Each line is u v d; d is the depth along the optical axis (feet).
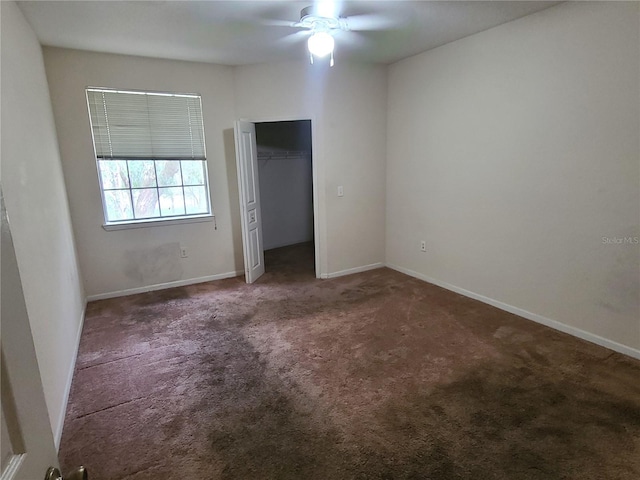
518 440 6.11
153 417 6.85
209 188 14.03
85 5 8.05
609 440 6.07
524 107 9.85
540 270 10.09
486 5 8.73
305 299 12.52
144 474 5.61
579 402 7.00
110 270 12.88
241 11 8.64
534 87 9.55
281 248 20.13
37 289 6.35
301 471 5.60
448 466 5.64
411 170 14.01
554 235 9.61
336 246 14.80
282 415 6.84
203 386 7.77
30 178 7.00
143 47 11.13
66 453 6.02
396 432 6.36
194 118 13.35
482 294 11.92
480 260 11.80
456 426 6.46
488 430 6.35
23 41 8.18
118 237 12.82
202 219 14.07
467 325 10.29
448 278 13.12
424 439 6.18
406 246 14.85
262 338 9.81
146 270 13.44
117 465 5.78
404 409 6.93
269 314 11.35
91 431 6.51
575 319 9.45
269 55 12.29
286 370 8.30
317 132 13.62
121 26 9.38
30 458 2.15
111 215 12.87
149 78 12.37
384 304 11.93
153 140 12.87
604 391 7.29
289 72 13.30
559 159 9.24
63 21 8.91
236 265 15.15
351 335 9.88
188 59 12.63
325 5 8.49
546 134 9.44
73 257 11.00
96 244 12.53
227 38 10.48
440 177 12.80
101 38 10.23
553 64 9.05
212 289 13.67
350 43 11.48
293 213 20.88
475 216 11.73
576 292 9.33
